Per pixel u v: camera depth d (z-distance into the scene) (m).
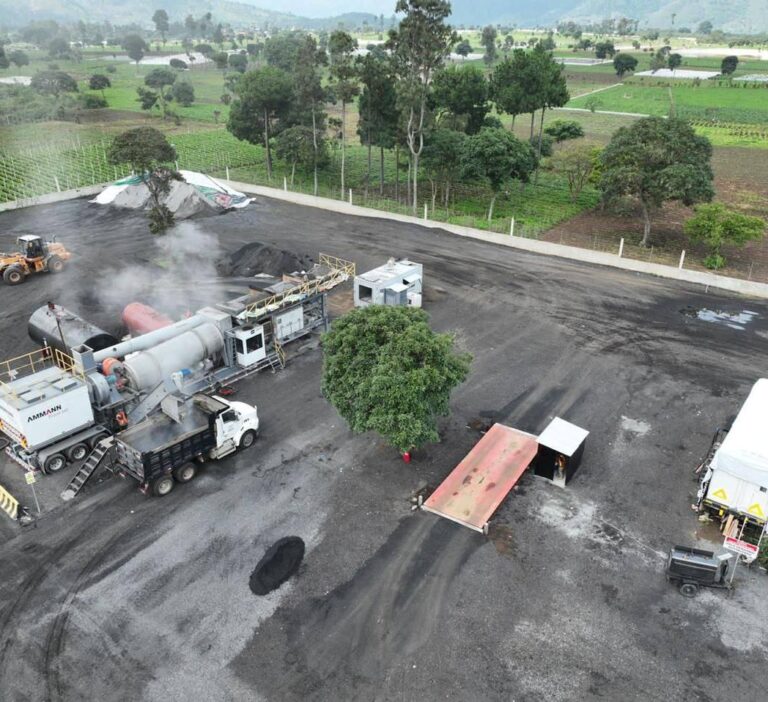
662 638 17.23
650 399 28.14
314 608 18.16
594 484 23.00
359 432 22.45
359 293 35.31
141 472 21.84
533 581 18.97
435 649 16.95
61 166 70.62
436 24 47.81
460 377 23.34
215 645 17.08
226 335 29.11
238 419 24.25
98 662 16.64
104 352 26.56
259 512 21.69
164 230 45.75
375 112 57.28
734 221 40.72
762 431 21.03
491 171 50.28
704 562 18.20
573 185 59.19
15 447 24.03
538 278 41.41
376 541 20.45
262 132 67.19
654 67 179.50
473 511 21.38
